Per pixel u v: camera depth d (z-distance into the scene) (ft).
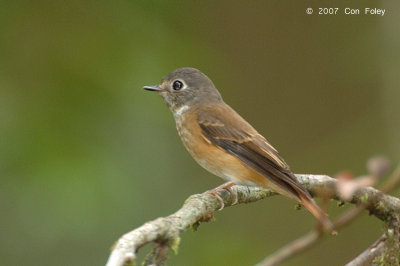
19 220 38.58
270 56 63.05
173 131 44.86
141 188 40.73
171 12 45.85
